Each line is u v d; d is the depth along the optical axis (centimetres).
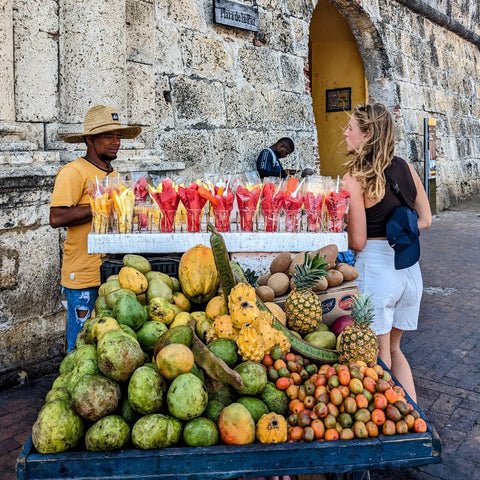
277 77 859
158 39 649
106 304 260
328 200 313
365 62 1251
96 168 380
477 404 427
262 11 824
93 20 506
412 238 329
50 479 188
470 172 1775
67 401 202
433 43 1520
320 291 293
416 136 1394
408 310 355
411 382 367
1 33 441
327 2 1185
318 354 245
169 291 270
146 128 606
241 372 217
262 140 825
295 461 197
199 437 196
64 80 507
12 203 442
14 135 462
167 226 308
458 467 347
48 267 479
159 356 209
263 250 304
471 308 676
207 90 723
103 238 300
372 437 204
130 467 191
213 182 356
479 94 1872
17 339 455
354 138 336
